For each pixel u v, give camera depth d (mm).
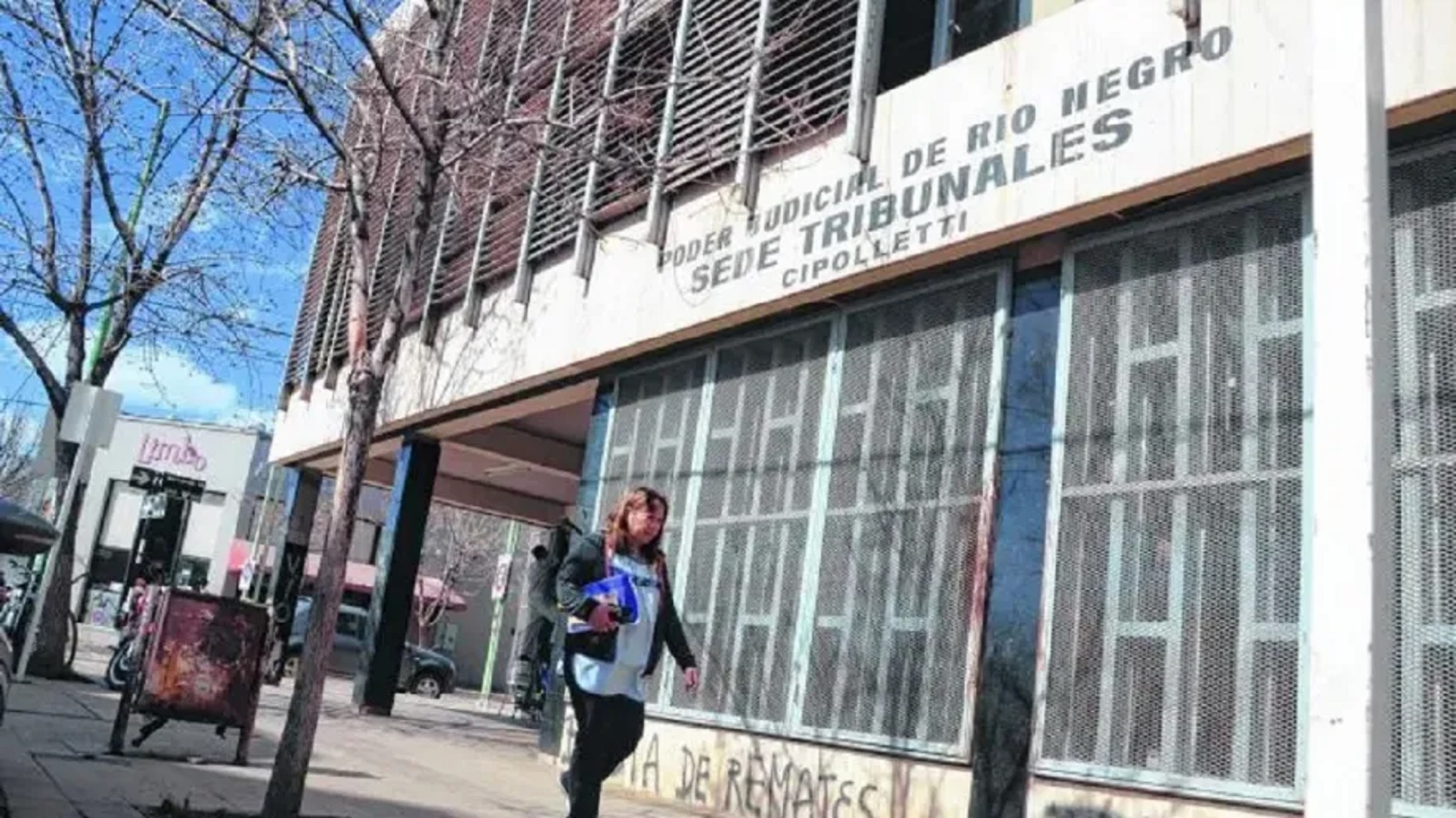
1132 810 6262
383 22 9219
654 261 10844
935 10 9289
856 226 8695
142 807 6605
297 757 6582
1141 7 6980
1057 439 7176
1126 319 7016
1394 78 5660
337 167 10664
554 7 11211
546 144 8953
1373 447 3113
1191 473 6453
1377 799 2934
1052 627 6918
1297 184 6301
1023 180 7445
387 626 15828
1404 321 5723
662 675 10016
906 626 7930
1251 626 5988
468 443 16469
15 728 9398
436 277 14836
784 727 8633
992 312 7922
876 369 8727
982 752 7191
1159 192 6785
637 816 8453
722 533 9789
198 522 42094
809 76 9586
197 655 8844
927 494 8047
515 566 34938
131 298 14633
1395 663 5387
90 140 13430
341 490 7051
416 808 7793
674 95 10648
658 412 10969
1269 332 6285
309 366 18922
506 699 31906
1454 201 5672
